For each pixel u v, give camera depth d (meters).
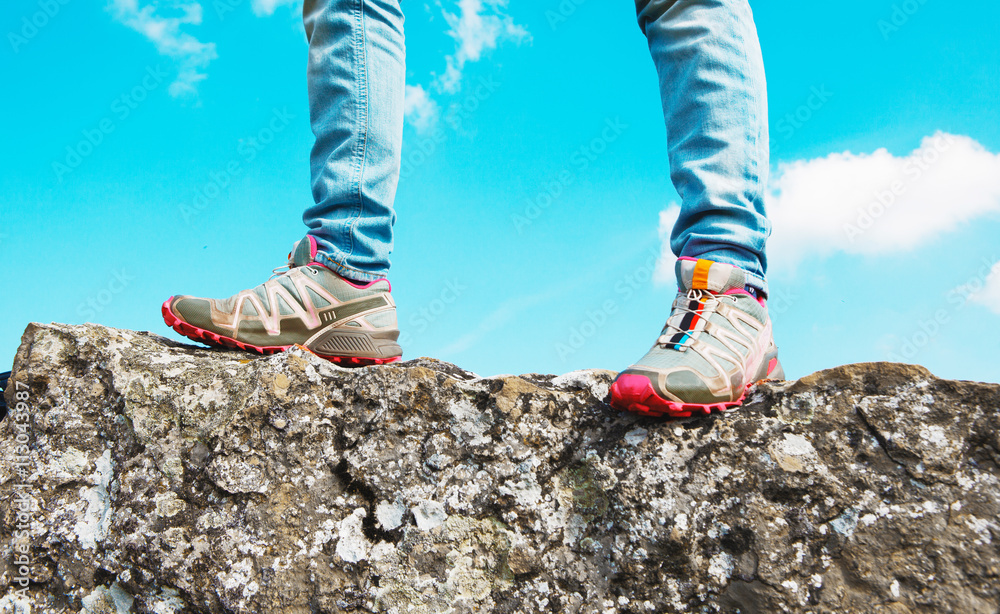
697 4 1.27
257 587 1.12
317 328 1.44
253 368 1.26
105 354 1.32
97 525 1.22
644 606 1.04
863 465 1.01
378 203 1.46
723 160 1.20
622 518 1.08
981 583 0.91
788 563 0.99
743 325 1.17
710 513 1.04
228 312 1.38
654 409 1.07
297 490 1.18
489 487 1.15
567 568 1.09
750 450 1.06
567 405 1.19
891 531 0.96
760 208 1.25
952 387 1.01
